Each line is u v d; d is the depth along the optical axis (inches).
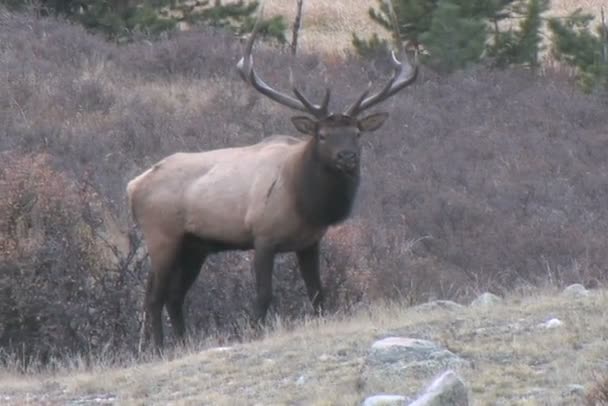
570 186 2677.2
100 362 1545.3
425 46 3548.2
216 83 3127.5
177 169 1700.3
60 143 2593.5
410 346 1253.7
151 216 1702.8
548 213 2507.4
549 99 3272.6
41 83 2955.2
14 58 3122.5
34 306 1739.7
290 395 1207.6
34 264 1760.6
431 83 3376.0
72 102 2874.0
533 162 2815.0
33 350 1731.1
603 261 2167.8
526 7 3801.7
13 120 2723.9
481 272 2150.6
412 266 2075.5
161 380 1331.2
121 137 2674.7
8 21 3442.4
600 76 3459.6
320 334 1423.5
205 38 3430.1
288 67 3390.7
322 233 1631.4
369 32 4694.9
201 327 1782.7
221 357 1385.3
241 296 1818.4
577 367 1192.8
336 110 3009.4
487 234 2308.1
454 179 2664.9
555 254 2228.1
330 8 4990.2
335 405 1154.0
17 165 1935.3
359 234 2129.7
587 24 3843.5
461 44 3531.0
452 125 3063.5
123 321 1766.7
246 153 1678.2
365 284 1908.2
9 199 1829.5
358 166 1578.5
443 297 1957.4
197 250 1713.8
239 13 3941.9
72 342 1737.2
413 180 2647.6
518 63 3695.9
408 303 1769.2
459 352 1279.5
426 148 2861.7
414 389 1172.5
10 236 1806.1
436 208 2420.0
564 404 1090.7
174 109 2933.1
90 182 2126.0
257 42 3821.4
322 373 1268.5
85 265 1798.7
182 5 3917.3
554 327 1347.2
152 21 3705.7
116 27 3713.1
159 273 1705.2
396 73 1674.5
